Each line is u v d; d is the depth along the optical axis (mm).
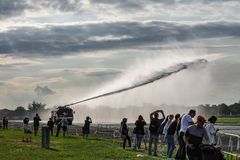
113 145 42219
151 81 73875
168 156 30734
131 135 50500
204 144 22109
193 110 26406
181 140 26172
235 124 110688
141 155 32312
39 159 29234
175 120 30844
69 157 30719
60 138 51656
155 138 34469
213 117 27172
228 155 28984
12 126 89562
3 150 34406
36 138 49750
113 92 80625
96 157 30953
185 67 67562
